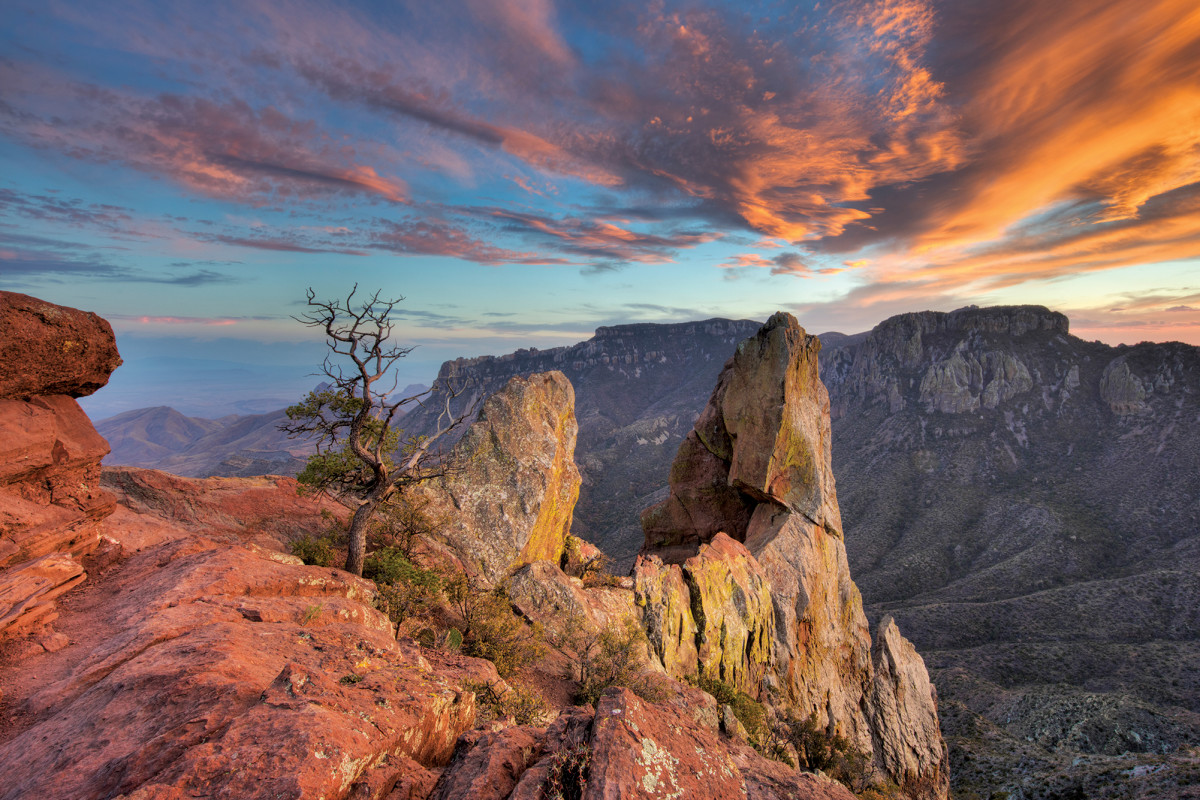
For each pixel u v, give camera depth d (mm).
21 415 13188
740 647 36375
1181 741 79250
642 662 23547
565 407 41281
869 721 47906
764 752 26359
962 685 117250
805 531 48438
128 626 9977
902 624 156250
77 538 12719
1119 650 122500
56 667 8844
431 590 20828
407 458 21703
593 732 7305
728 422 53062
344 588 15617
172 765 5770
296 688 7418
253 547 17359
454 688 9477
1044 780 63250
